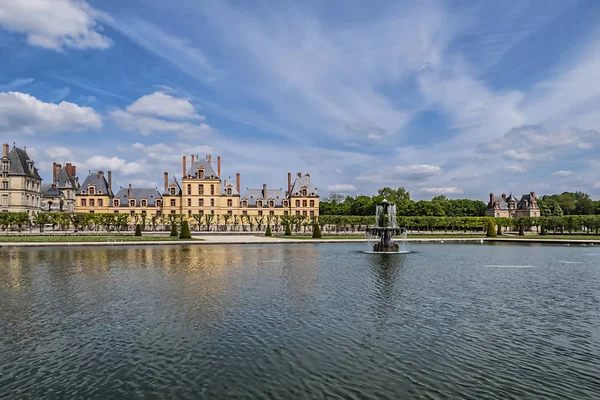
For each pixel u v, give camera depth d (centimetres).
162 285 2350
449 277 2673
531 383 1076
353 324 1565
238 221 11231
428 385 1062
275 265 3266
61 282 2455
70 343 1365
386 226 4809
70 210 13362
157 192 11938
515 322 1608
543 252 4550
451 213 15500
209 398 992
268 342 1366
